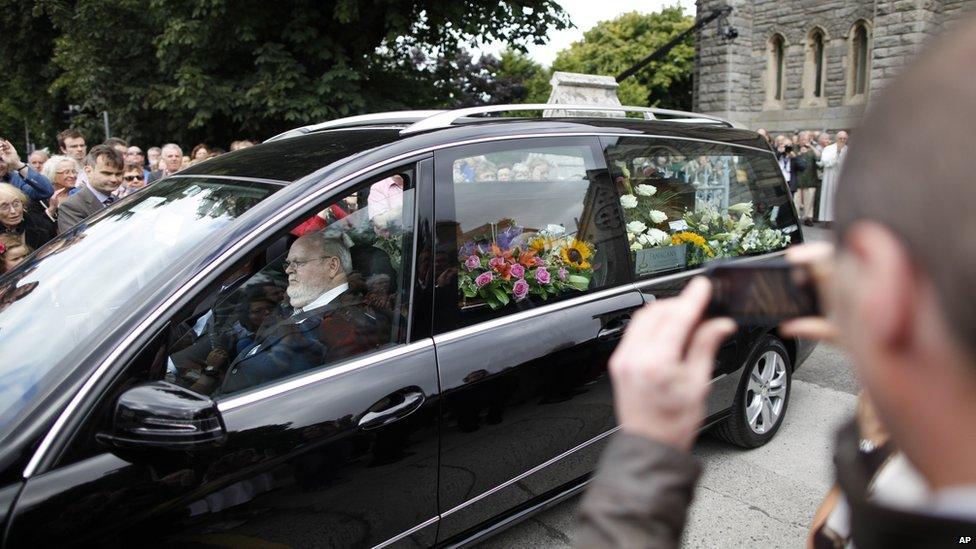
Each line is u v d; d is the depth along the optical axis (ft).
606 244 9.16
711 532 9.53
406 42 37.76
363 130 8.83
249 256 6.41
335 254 7.02
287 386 6.33
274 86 30.89
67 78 46.78
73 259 7.41
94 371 5.47
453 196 7.71
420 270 7.25
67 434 5.21
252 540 5.84
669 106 128.16
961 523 1.28
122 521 5.22
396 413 6.72
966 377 1.21
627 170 9.74
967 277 1.12
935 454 1.34
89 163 15.90
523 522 9.78
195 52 32.89
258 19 31.53
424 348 7.12
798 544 9.24
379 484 6.64
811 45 57.21
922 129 1.19
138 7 36.47
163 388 5.40
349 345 6.84
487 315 7.74
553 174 8.80
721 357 10.58
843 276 1.41
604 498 1.75
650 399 1.80
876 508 1.47
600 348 8.59
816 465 11.32
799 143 40.63
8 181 17.60
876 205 1.25
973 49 1.21
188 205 7.52
